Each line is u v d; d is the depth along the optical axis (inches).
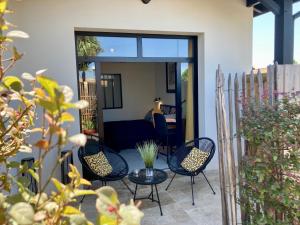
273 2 143.3
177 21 154.8
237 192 95.2
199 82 171.3
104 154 140.6
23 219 22.0
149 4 148.5
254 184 82.0
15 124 35.4
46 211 26.7
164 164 190.2
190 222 107.9
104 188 27.3
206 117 168.6
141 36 158.6
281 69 111.8
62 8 133.8
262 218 82.3
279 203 80.7
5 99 33.6
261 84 90.1
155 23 150.5
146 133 245.3
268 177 80.2
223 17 164.4
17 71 127.9
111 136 231.5
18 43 128.0
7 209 23.7
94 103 155.7
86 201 127.6
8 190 33.5
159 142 230.7
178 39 167.8
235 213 91.5
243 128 85.7
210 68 165.8
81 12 137.1
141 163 194.4
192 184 135.8
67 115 23.7
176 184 149.6
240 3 167.0
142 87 318.3
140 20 147.3
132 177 122.6
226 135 90.7
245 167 84.4
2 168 48.8
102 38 150.9
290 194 77.0
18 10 127.2
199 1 158.6
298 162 74.7
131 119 315.3
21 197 27.4
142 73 316.8
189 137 182.4
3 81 31.2
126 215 24.7
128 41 156.4
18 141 36.4
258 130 79.7
